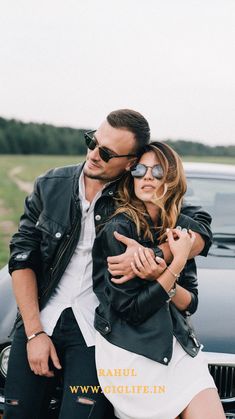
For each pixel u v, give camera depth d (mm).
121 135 2398
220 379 2793
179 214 2441
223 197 4203
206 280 3473
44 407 2535
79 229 2479
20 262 2516
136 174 2371
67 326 2477
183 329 2371
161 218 2383
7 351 2836
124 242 2311
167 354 2277
